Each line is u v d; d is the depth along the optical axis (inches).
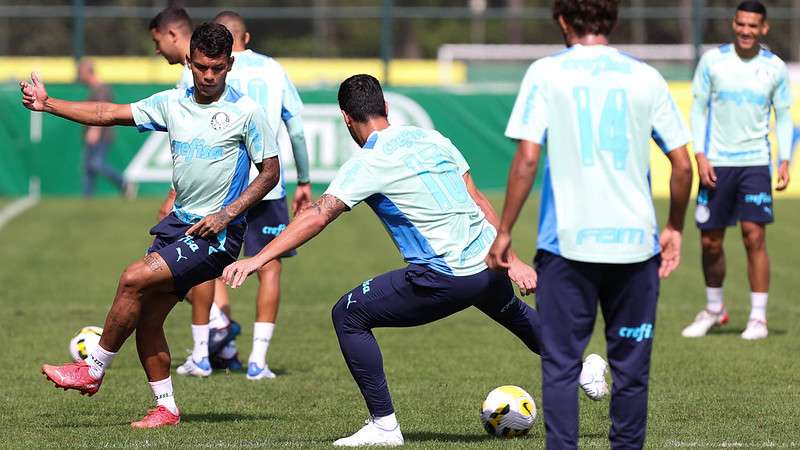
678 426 900.6
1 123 2783.0
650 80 677.3
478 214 813.9
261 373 1126.4
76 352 1026.1
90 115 863.7
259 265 753.6
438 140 818.2
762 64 1326.3
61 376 852.6
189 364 1144.8
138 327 893.8
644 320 686.5
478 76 4645.7
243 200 859.4
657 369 1149.1
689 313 1519.4
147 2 4347.9
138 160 2790.4
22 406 991.6
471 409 979.3
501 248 677.9
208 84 847.1
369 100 811.4
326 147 2694.4
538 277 692.1
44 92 856.3
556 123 673.6
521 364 1196.5
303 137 1141.1
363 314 812.6
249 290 1737.2
